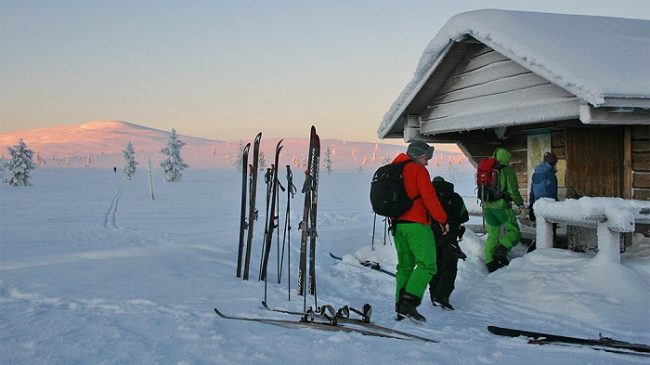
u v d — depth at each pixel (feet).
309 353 13.24
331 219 58.18
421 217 17.88
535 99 23.93
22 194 134.62
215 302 19.88
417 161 18.29
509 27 23.34
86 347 13.89
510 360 12.69
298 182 196.03
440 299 20.31
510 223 26.13
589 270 19.89
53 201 102.99
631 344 13.87
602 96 18.40
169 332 15.38
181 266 28.37
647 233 25.05
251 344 14.12
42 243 39.06
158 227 53.52
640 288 18.78
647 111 20.26
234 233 47.57
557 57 20.54
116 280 24.08
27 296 21.03
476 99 27.86
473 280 25.36
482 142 35.42
